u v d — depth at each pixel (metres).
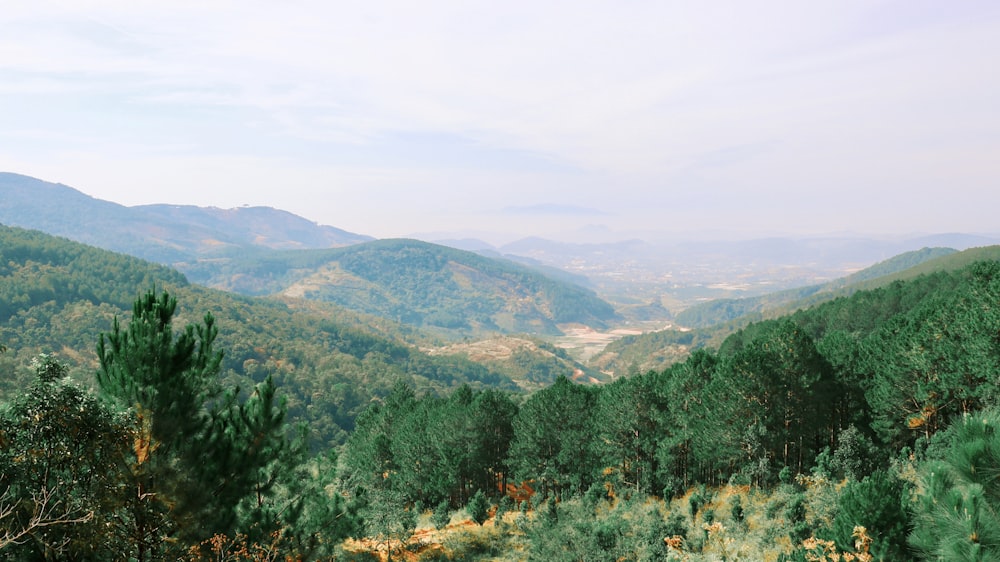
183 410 14.74
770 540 27.97
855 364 57.78
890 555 12.86
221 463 15.84
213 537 15.24
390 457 67.62
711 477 54.47
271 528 17.80
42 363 12.76
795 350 46.59
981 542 7.29
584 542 32.91
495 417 68.50
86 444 12.74
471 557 39.91
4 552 12.59
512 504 58.84
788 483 39.62
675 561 22.61
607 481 57.25
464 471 65.06
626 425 55.41
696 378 54.62
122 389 14.22
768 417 45.22
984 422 7.89
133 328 14.73
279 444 18.31
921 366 43.81
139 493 13.90
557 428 61.44
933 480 8.27
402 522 40.88
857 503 14.26
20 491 12.52
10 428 12.05
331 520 20.75
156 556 14.31
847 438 38.38
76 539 12.37
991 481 7.63
